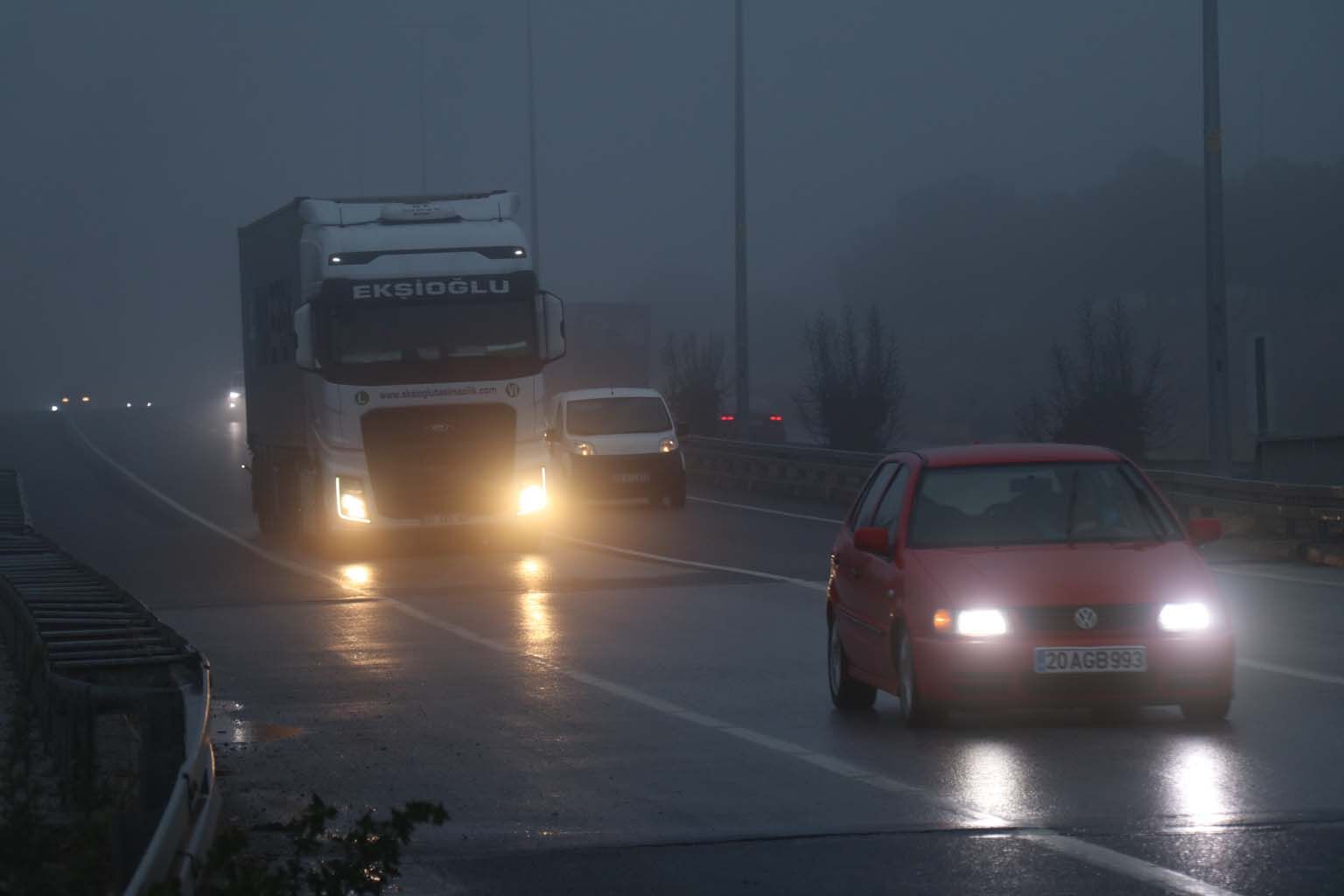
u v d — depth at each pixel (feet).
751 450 361.10
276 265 251.19
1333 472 250.98
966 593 93.66
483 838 73.51
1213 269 239.50
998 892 61.62
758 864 67.51
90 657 94.02
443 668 130.82
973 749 91.40
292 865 52.39
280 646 147.02
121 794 68.95
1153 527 100.68
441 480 223.30
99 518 315.78
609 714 107.45
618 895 63.41
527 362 225.56
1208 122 239.71
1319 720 98.37
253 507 287.48
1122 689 92.53
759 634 149.48
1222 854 66.44
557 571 209.56
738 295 378.94
